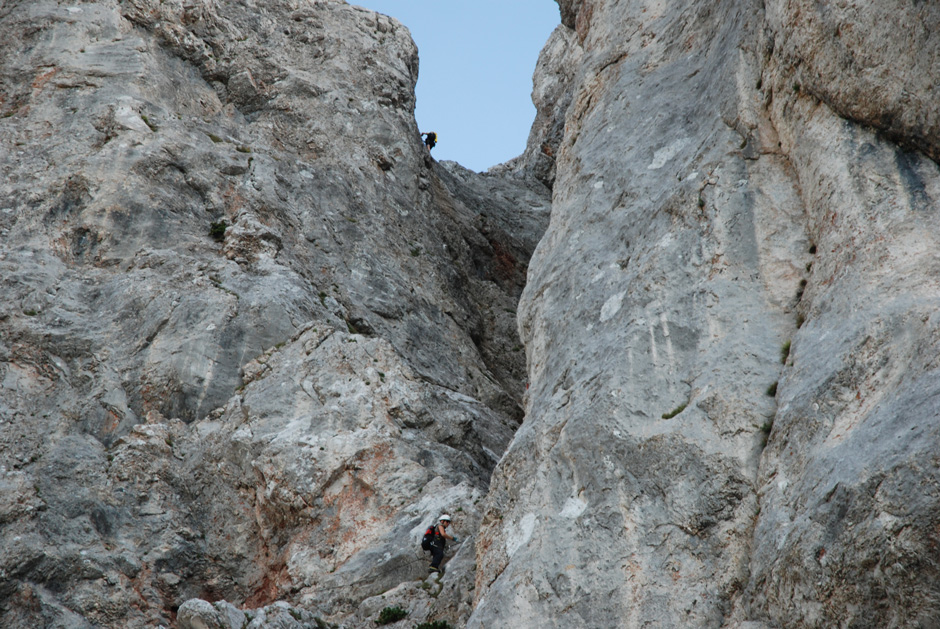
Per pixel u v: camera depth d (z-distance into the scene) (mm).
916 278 14016
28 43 38250
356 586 22812
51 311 29219
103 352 28609
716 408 16141
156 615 22938
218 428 27109
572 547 16453
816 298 15906
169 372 28234
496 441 31094
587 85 26844
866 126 16141
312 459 25422
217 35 41750
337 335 28922
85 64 37625
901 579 11734
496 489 19016
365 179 40594
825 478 13148
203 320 29359
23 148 34469
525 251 47406
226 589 24484
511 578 16797
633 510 16188
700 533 15430
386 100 44750
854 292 14828
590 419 17375
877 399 13359
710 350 17062
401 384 28000
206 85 40469
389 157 42469
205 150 36281
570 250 22047
